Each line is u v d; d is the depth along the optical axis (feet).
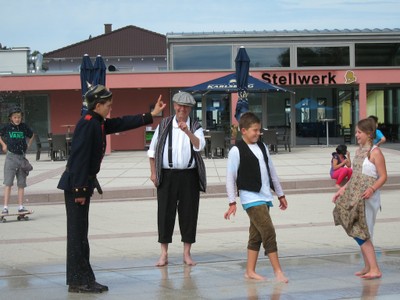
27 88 94.12
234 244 29.84
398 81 98.07
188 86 94.99
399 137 104.99
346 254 27.07
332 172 49.96
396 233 32.04
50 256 27.55
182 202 25.20
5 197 38.37
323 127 102.01
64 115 100.99
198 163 25.07
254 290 20.75
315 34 99.30
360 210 21.88
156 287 21.47
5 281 22.75
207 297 19.94
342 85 101.04
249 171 21.56
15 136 38.27
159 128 25.18
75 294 20.52
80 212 20.43
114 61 184.44
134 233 33.45
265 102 101.09
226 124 99.19
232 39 99.09
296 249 28.40
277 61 99.66
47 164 75.41
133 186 50.19
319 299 19.44
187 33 101.65
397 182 51.80
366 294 19.98
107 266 25.29
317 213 39.42
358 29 103.24
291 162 69.21
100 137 20.43
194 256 27.12
